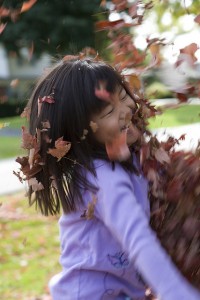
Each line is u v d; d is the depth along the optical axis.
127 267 1.33
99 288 1.34
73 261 1.39
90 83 1.33
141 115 1.42
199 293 1.08
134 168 1.34
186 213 1.32
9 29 19.88
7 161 9.85
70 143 1.30
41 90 1.42
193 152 1.45
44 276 4.01
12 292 3.69
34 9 19.45
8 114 20.27
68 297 1.38
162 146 1.44
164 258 1.09
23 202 6.57
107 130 1.31
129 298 1.36
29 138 1.36
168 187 1.35
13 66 28.84
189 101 1.44
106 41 1.72
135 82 1.42
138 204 1.23
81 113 1.32
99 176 1.28
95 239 1.34
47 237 5.05
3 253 4.61
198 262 1.29
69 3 19.25
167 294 1.04
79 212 1.37
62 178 1.37
